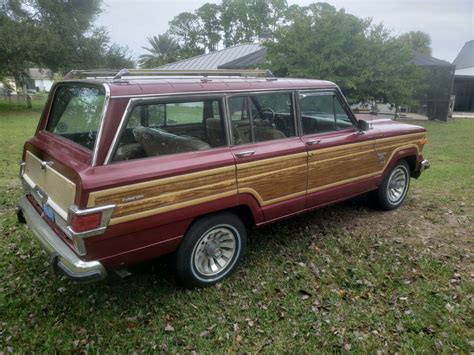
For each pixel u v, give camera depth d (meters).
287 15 16.08
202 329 2.80
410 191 6.05
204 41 53.22
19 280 3.38
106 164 2.57
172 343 2.66
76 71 3.26
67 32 24.03
